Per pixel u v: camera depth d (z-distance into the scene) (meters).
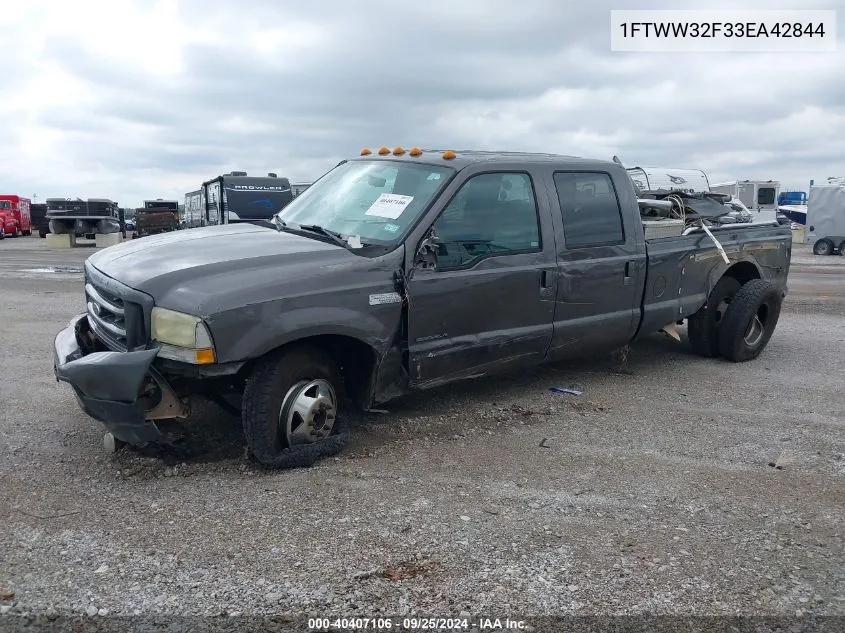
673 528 3.73
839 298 13.11
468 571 3.27
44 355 7.54
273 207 22.36
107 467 4.41
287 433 4.34
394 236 4.83
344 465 4.45
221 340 3.94
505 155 5.64
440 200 4.98
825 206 29.09
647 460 4.68
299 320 4.21
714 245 7.00
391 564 3.32
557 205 5.69
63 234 31.89
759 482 4.35
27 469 4.37
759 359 7.62
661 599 3.09
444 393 6.06
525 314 5.46
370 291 4.55
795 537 3.66
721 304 7.48
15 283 14.55
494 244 5.27
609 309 6.10
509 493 4.11
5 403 5.75
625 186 6.27
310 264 4.42
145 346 4.06
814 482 4.37
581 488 4.21
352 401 4.91
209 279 4.11
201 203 27.14
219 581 3.16
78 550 3.41
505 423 5.35
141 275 4.18
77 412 5.52
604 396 6.12
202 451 4.66
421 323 4.85
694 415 5.64
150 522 3.69
